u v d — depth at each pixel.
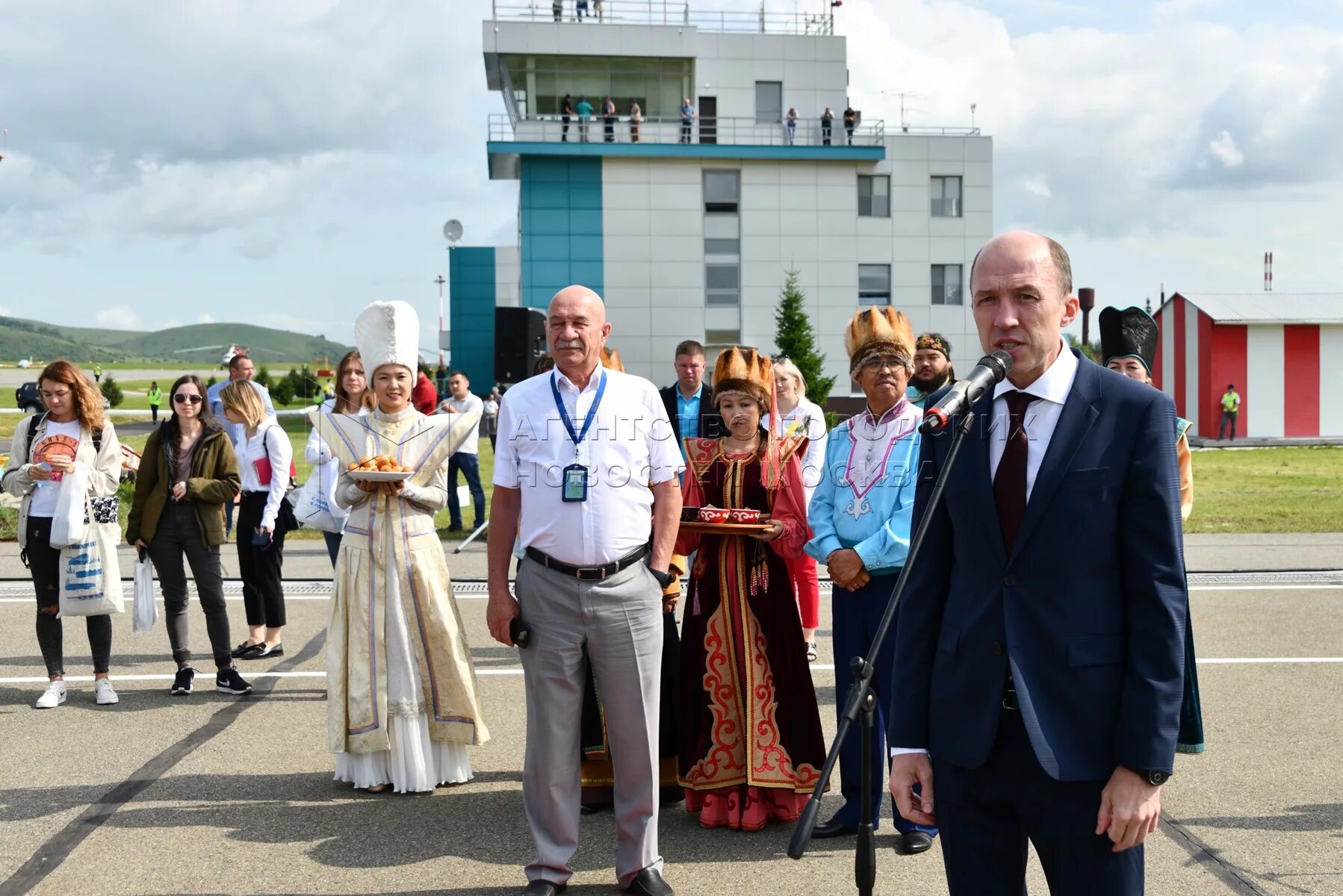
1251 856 4.18
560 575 3.98
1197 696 2.67
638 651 4.01
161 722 6.04
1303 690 6.46
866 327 4.60
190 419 6.56
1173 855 4.20
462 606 8.95
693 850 4.41
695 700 4.71
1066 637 2.48
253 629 7.48
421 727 5.00
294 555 11.62
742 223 40.09
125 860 4.25
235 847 4.38
